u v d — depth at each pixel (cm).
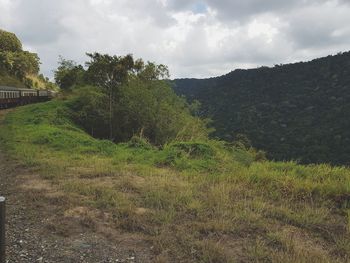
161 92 2489
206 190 777
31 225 582
